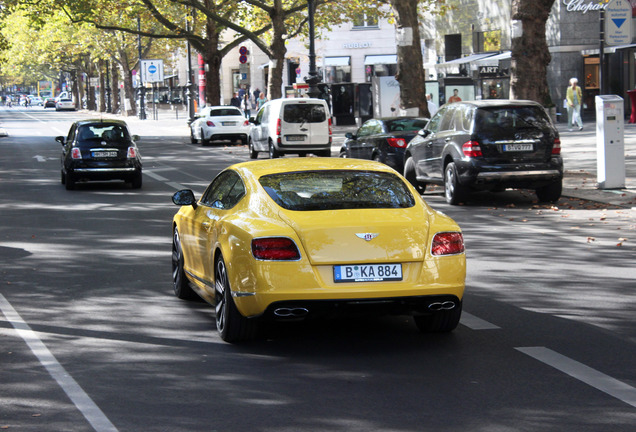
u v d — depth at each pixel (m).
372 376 6.66
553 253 12.41
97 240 13.95
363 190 7.83
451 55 53.75
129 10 50.50
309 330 8.17
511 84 24.12
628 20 18.75
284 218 7.27
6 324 8.48
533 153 17.42
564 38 43.88
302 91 45.94
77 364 7.05
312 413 5.80
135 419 5.71
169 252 12.80
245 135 40.47
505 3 47.56
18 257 12.48
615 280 10.45
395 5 29.00
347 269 7.08
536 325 8.27
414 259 7.18
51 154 35.62
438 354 7.28
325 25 51.78
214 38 52.28
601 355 7.19
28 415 5.80
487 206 17.86
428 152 19.20
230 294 7.52
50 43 96.12
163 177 25.17
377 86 43.09
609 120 18.92
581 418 5.65
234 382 6.54
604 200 17.81
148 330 8.23
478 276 10.81
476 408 5.88
